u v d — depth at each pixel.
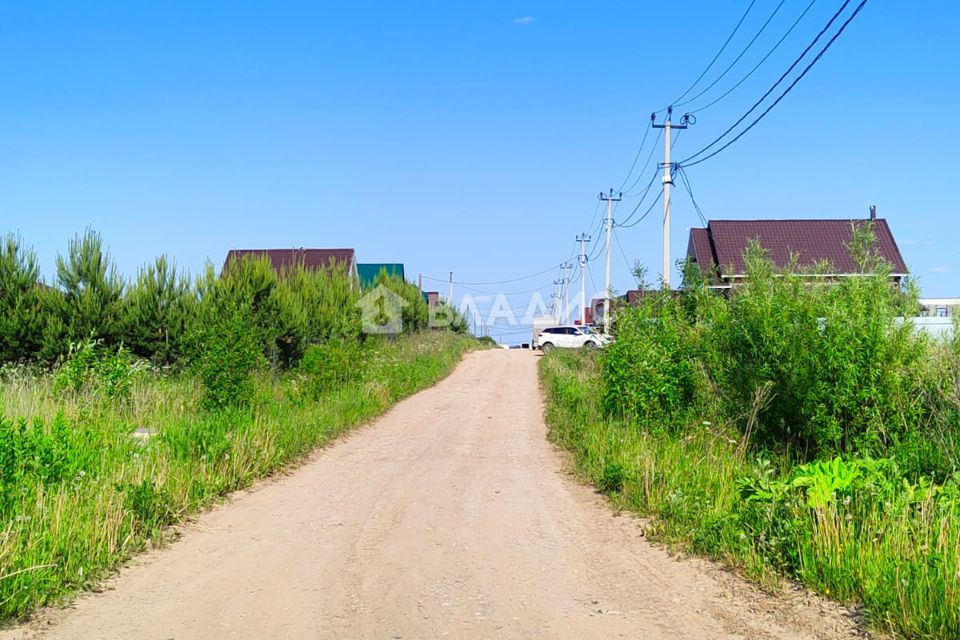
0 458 7.60
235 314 14.31
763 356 10.30
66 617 5.29
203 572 6.34
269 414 13.30
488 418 17.62
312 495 9.48
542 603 5.61
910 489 6.33
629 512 8.47
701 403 12.37
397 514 8.48
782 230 35.34
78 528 6.53
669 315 14.09
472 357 40.28
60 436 8.62
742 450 9.88
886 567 5.26
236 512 8.55
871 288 9.67
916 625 4.67
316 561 6.67
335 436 14.15
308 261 48.66
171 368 18.20
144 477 8.22
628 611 5.43
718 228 35.28
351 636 4.97
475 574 6.30
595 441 11.61
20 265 17.73
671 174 24.47
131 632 5.04
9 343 17.06
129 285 18.86
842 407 9.25
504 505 8.96
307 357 18.25
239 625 5.16
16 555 5.65
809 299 10.00
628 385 12.93
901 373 9.23
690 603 5.55
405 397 21.66
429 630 5.07
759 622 5.14
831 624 5.01
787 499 6.57
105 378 13.64
